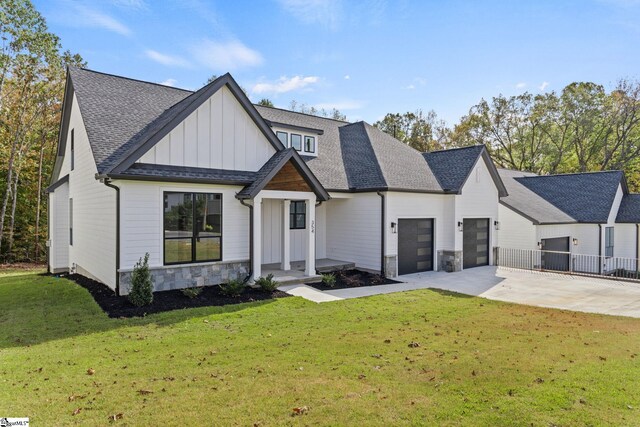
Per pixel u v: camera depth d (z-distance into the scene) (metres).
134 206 9.88
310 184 12.61
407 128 46.12
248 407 4.23
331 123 20.34
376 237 14.23
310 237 12.71
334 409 4.20
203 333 7.12
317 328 7.57
